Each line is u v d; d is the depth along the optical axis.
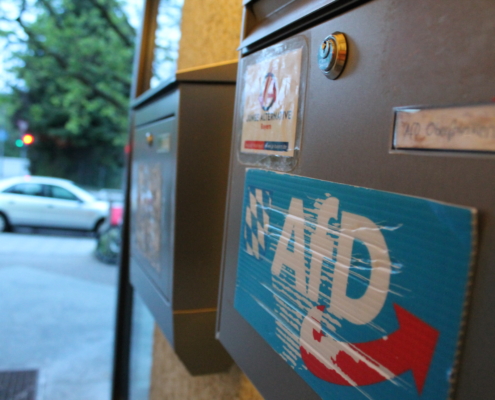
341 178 0.65
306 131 0.74
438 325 0.49
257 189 0.88
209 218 1.26
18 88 16.97
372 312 0.58
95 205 10.50
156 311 1.41
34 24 10.30
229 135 1.25
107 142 20.28
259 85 0.90
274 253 0.81
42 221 10.18
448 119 0.49
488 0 0.46
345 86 0.66
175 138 1.24
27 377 3.78
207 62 1.67
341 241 0.64
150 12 2.48
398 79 0.56
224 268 1.04
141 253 1.64
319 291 0.68
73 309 5.70
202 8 1.73
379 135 0.59
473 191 0.46
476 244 0.46
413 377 0.52
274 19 0.87
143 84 2.47
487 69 0.46
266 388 0.83
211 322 1.30
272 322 0.81
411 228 0.53
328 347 0.66
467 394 0.46
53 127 19.02
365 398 0.59
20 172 19.59
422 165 0.52
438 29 0.51
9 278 6.93
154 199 1.46
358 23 0.64
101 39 10.75
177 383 1.76
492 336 0.44
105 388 3.67
